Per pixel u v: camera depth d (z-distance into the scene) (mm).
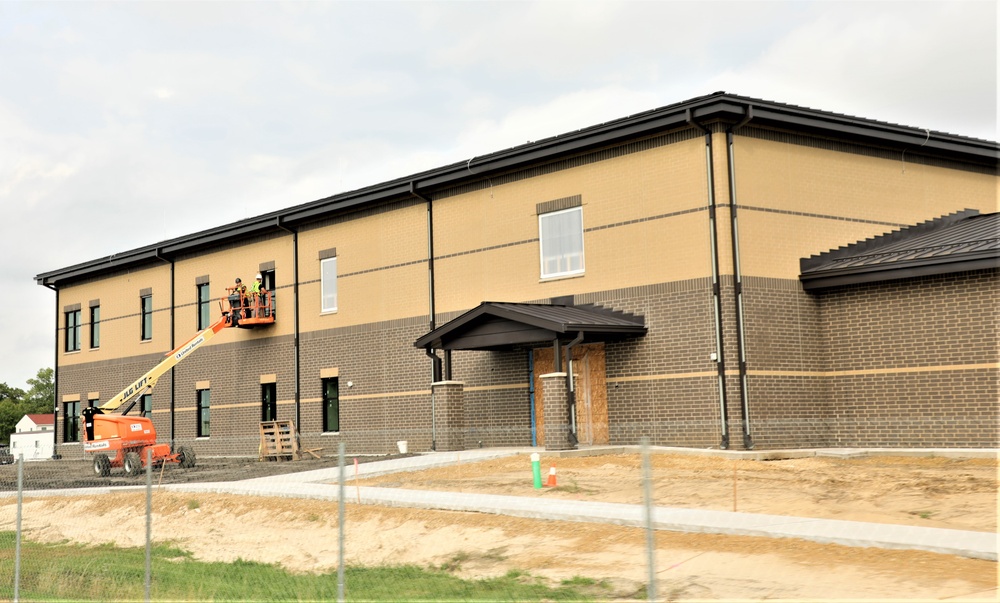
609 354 25938
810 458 22766
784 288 24641
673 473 20156
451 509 17109
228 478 24766
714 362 23797
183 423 39125
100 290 43875
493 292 28891
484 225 29297
